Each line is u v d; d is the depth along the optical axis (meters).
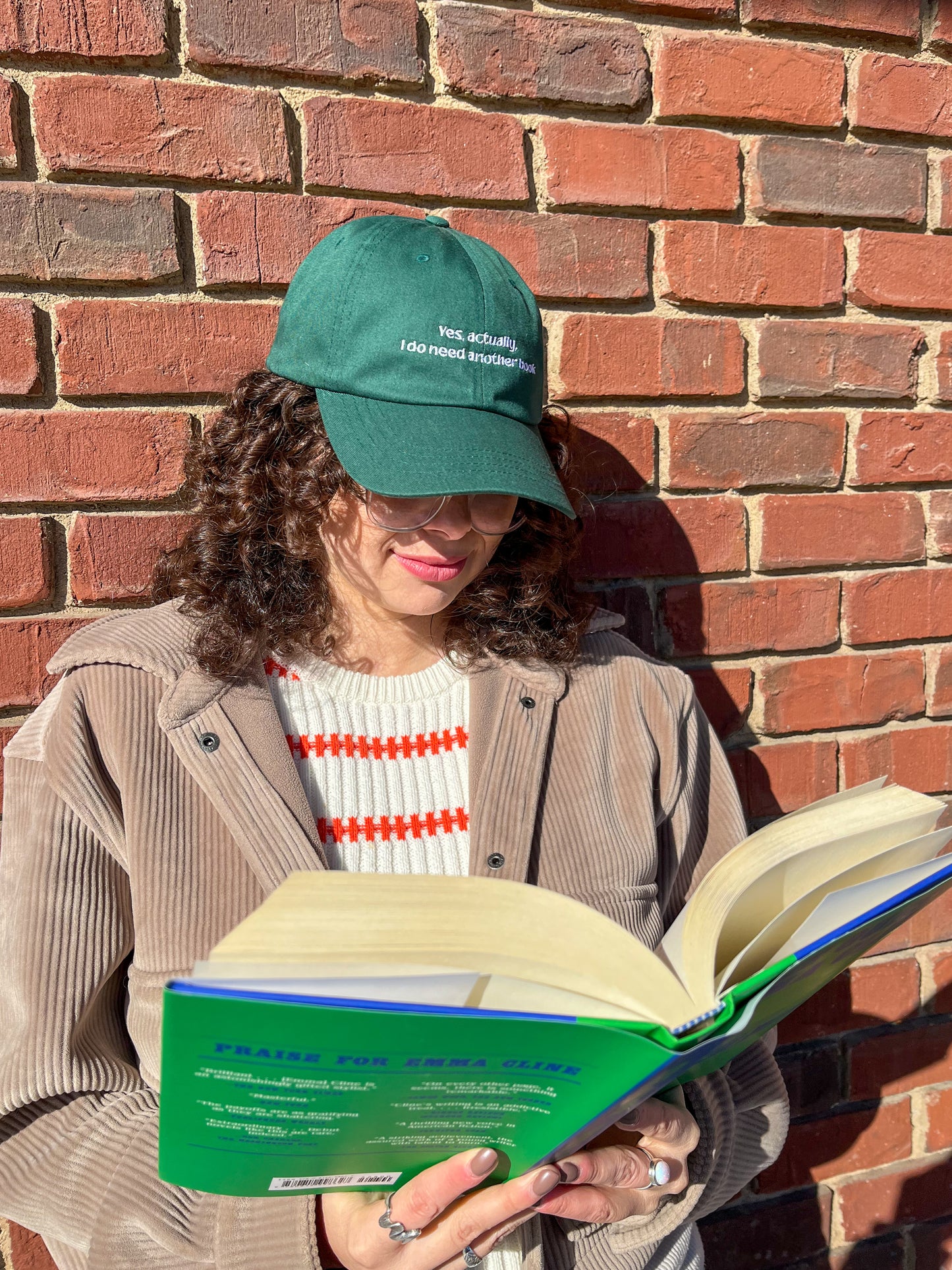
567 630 0.87
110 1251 0.64
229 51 0.89
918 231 1.17
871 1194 1.28
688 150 1.06
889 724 1.24
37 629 0.90
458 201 0.98
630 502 1.09
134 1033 0.70
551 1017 0.44
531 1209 0.60
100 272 0.88
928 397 1.21
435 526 0.71
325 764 0.76
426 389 0.69
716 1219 1.22
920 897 0.54
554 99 1.00
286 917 0.46
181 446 0.93
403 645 0.82
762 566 1.15
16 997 0.67
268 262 0.93
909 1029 1.28
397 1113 0.48
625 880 0.80
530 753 0.80
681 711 0.90
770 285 1.11
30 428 0.88
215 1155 0.48
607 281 1.04
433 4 0.95
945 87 1.15
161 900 0.68
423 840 0.76
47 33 0.84
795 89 1.08
